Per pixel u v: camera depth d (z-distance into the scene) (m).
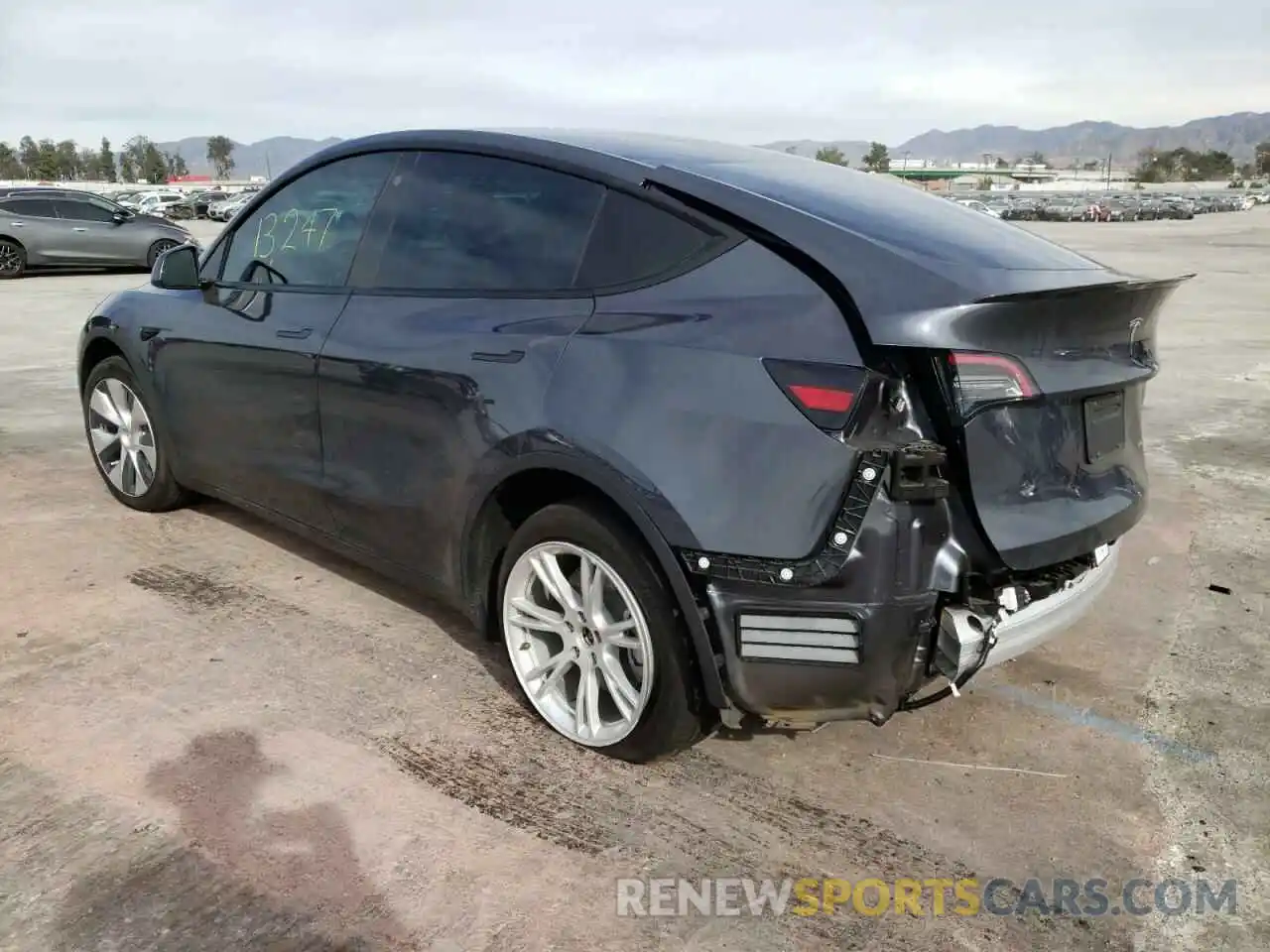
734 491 2.38
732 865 2.45
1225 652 3.66
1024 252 2.69
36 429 6.43
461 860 2.42
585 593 2.77
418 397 3.09
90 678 3.21
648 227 2.75
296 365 3.54
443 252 3.24
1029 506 2.46
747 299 2.48
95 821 2.51
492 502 2.94
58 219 17.41
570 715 2.95
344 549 3.62
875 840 2.56
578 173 2.95
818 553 2.30
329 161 3.75
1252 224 59.16
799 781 2.80
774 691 2.44
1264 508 5.36
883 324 2.25
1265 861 2.52
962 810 2.69
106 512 4.82
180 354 4.16
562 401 2.68
